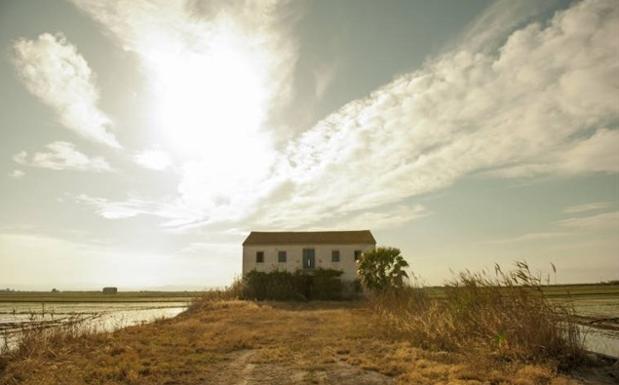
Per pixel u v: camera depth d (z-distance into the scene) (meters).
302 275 45.00
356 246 48.31
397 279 34.25
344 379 9.34
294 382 9.17
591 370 9.45
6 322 29.70
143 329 19.20
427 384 8.52
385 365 10.40
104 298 81.75
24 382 9.63
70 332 15.66
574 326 11.09
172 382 9.39
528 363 9.93
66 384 9.27
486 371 9.28
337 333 16.70
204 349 13.65
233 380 9.52
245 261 49.03
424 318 15.16
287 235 51.91
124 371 10.29
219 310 31.33
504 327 11.56
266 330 18.44
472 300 13.62
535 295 11.99
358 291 45.47
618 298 47.16
